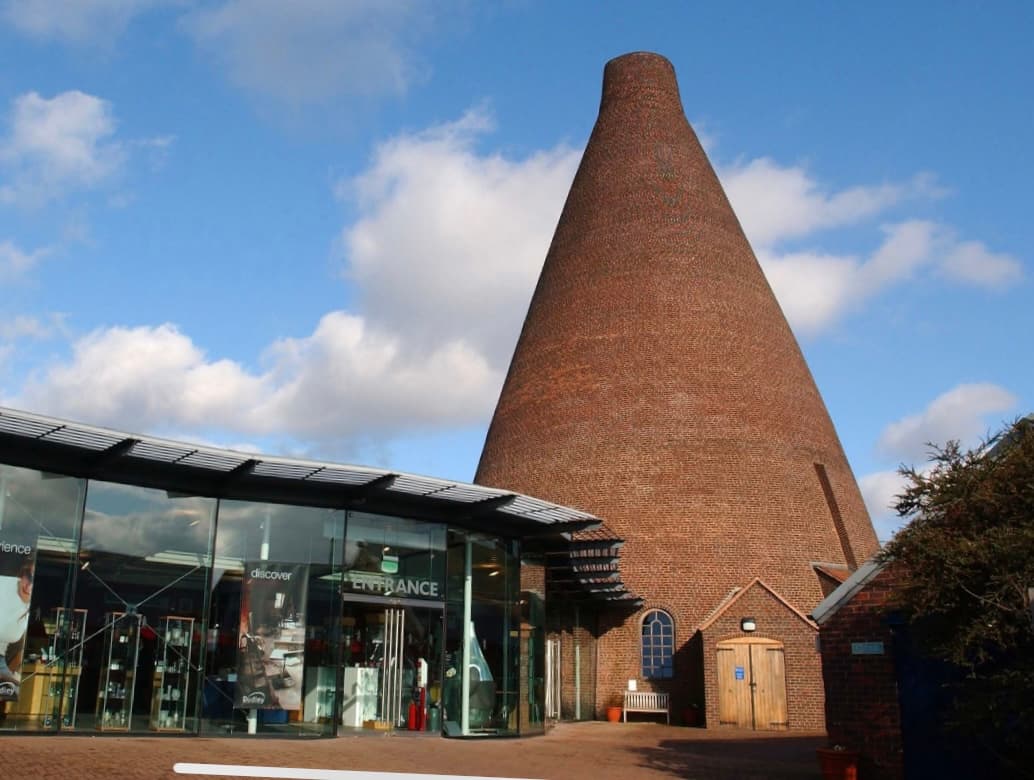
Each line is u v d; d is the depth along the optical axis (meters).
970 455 15.08
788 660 30.23
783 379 38.34
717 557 34.22
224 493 19.48
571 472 36.81
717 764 18.84
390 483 19.77
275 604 19.56
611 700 33.62
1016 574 13.20
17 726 16.55
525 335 42.03
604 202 41.50
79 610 17.47
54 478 17.58
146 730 17.86
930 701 16.09
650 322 38.16
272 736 18.97
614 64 44.75
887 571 16.77
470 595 22.67
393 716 20.81
